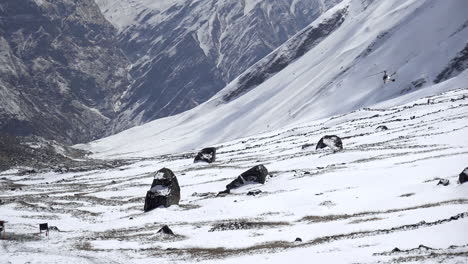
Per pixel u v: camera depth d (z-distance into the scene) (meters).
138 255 52.75
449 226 47.72
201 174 131.00
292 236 57.38
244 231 62.25
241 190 96.88
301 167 116.81
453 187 68.12
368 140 149.50
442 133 132.50
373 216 61.59
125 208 93.56
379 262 39.47
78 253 53.88
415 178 79.62
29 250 55.75
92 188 137.00
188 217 78.12
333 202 73.81
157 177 88.62
